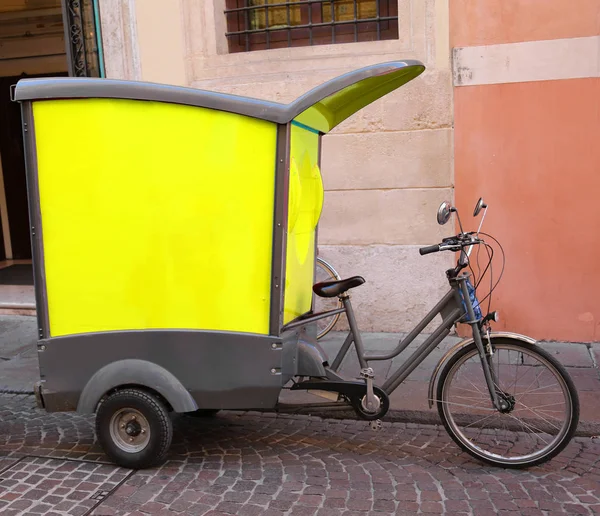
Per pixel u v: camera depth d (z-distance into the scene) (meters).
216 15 5.96
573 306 5.32
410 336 3.42
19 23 8.69
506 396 3.31
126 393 3.24
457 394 3.41
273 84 5.77
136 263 3.19
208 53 5.98
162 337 3.20
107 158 3.12
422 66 3.30
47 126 3.12
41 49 8.74
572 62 5.10
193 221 3.12
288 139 3.01
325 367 3.42
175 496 3.02
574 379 4.43
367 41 5.71
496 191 5.38
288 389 3.62
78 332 3.28
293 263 3.38
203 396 3.22
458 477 3.19
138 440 3.30
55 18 8.62
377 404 3.33
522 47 5.18
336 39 5.95
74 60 6.22
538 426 3.37
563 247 5.29
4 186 9.09
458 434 3.36
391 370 4.62
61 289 3.25
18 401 4.42
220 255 3.13
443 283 5.58
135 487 3.11
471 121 5.36
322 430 3.83
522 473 3.22
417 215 5.58
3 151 9.00
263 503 2.95
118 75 6.15
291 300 3.38
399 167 5.56
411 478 3.19
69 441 3.70
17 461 3.43
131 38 6.08
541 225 5.31
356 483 3.14
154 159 3.10
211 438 3.71
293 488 3.09
